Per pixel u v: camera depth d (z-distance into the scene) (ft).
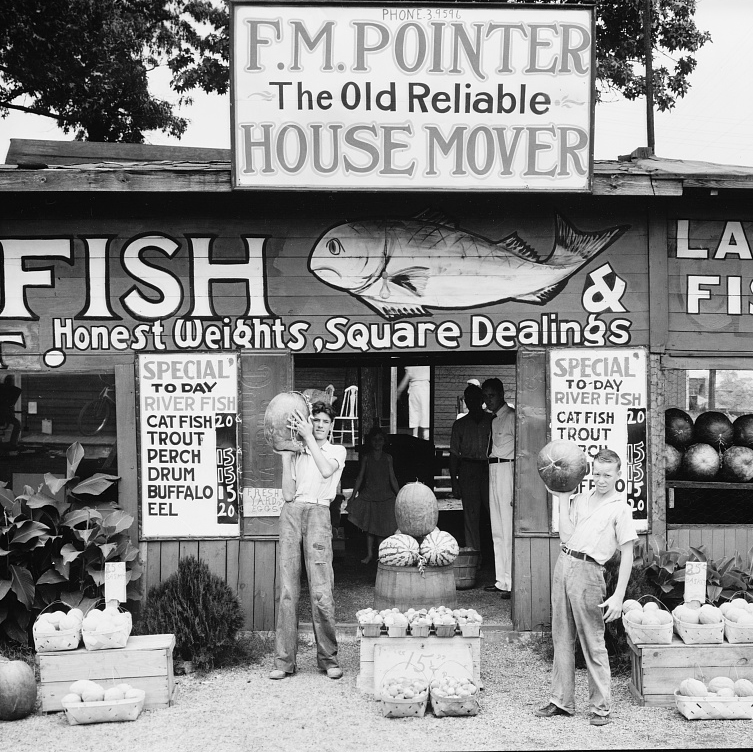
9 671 19.26
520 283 24.97
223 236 24.84
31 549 22.93
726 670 19.70
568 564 18.60
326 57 22.99
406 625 20.12
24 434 26.63
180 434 24.64
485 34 23.08
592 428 24.86
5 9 54.54
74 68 58.18
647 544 24.67
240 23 22.86
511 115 23.29
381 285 24.89
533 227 25.00
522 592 24.66
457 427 31.99
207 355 24.71
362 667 20.35
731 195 24.97
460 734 17.93
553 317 25.00
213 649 22.21
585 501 18.80
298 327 24.84
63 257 24.82
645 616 19.95
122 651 19.69
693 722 18.56
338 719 18.84
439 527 40.32
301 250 24.85
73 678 19.60
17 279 24.82
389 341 24.91
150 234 24.84
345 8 22.93
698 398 41.19
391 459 35.12
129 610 24.12
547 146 23.36
